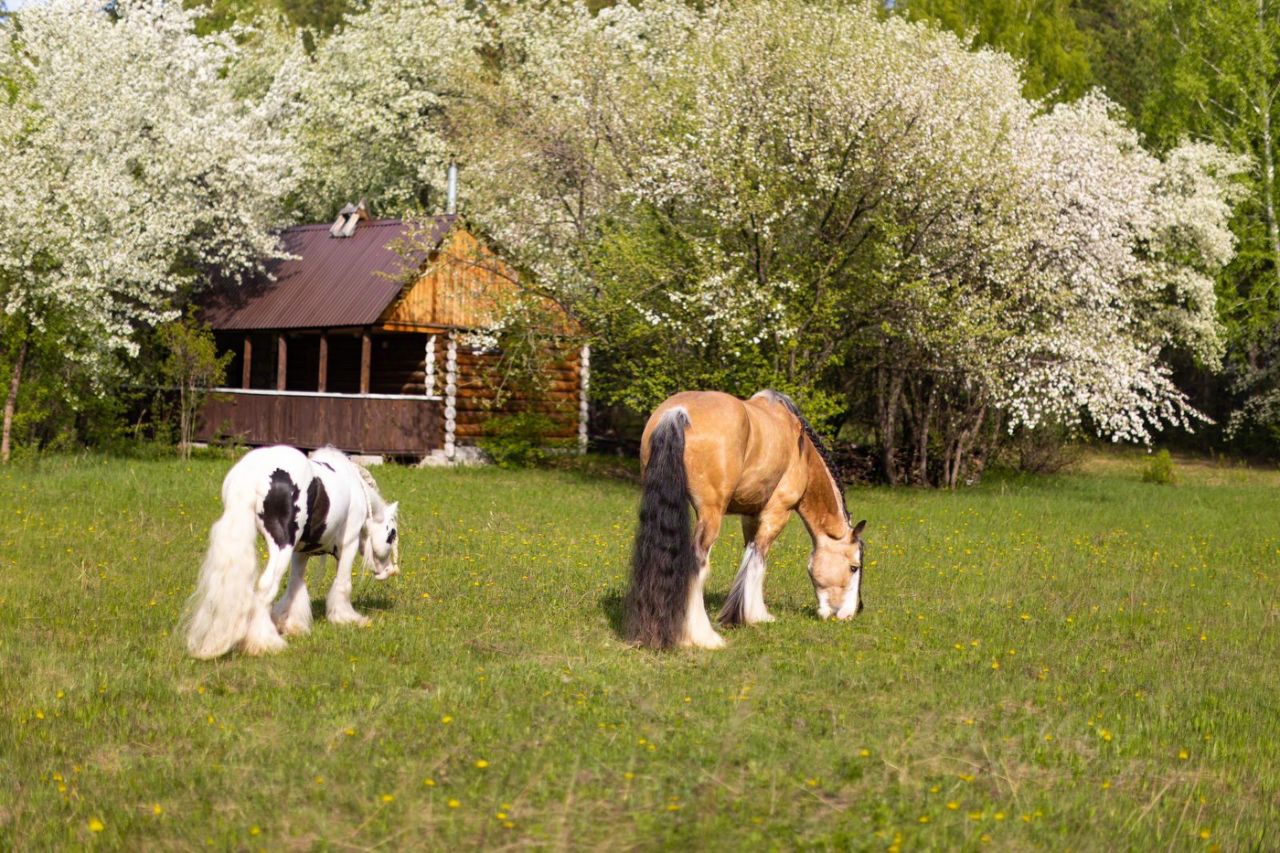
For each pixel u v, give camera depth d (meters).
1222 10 42.53
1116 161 29.08
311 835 5.82
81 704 7.83
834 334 25.88
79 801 6.20
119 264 26.23
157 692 8.11
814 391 24.80
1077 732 7.98
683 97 26.22
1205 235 35.84
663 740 7.30
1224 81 41.50
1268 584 15.08
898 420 31.48
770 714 8.00
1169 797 6.78
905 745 7.35
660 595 9.65
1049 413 28.06
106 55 31.23
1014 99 28.16
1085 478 33.22
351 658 9.13
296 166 33.34
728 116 24.70
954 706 8.46
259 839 5.73
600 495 23.25
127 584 12.14
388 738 7.20
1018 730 7.95
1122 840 6.10
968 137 24.89
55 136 27.67
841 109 24.09
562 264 27.23
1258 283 40.88
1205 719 8.41
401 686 8.48
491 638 10.09
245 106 35.97
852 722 7.91
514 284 28.06
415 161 39.34
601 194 27.02
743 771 6.84
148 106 30.73
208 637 8.96
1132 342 28.14
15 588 11.72
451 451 29.55
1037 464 32.81
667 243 25.78
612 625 10.73
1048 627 11.73
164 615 10.73
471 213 29.09
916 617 11.84
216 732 7.29
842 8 27.02
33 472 22.75
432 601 11.73
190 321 29.91
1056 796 6.67
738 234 24.77
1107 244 27.55
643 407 25.89
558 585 12.88
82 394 28.02
